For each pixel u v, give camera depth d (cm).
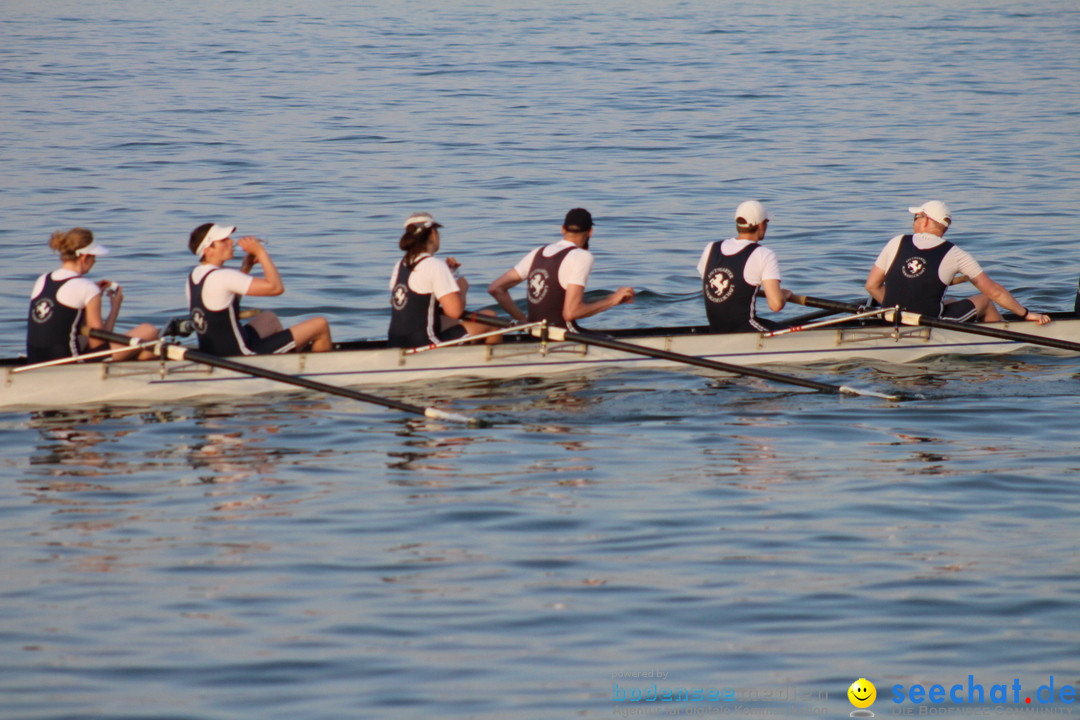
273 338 3788
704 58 15125
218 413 3591
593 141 9538
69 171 8138
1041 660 2212
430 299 3875
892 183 8025
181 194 7488
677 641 2275
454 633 2294
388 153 8969
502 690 2105
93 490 2970
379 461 3203
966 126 10344
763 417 3612
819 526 2786
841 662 2206
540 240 6475
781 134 9925
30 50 15500
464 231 6656
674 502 2925
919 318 4159
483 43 16638
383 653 2220
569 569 2561
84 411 3588
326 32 18188
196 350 3606
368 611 2372
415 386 3881
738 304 4131
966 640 2280
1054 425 3541
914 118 10756
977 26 19462
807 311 5278
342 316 5047
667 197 7575
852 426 3531
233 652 2214
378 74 13525
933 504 2919
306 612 2366
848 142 9581
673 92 12256
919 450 3316
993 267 5944
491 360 3947
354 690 2098
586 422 3553
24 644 2227
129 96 11725
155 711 2025
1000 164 8700
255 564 2567
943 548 2667
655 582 2503
